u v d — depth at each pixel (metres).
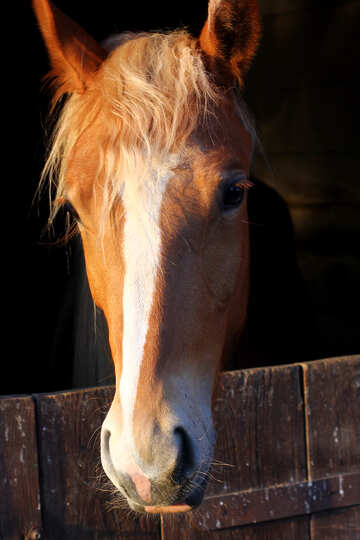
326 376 1.60
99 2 3.39
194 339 1.25
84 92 1.55
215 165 1.30
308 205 4.56
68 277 2.85
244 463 1.54
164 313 1.19
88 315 2.01
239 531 1.56
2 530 1.34
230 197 1.33
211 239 1.31
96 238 1.36
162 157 1.25
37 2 1.53
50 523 1.38
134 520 1.44
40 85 3.35
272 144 4.81
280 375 1.55
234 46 1.50
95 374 1.98
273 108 4.75
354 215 4.17
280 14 4.53
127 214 1.23
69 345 2.44
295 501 1.59
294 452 1.59
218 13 1.43
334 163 4.28
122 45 1.49
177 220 1.23
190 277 1.25
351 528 1.68
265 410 1.55
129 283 1.21
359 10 3.86
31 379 3.12
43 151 3.38
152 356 1.16
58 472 1.38
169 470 1.12
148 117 1.27
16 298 3.30
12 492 1.34
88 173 1.33
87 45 1.56
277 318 2.65
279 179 4.79
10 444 1.33
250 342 2.44
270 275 2.65
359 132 4.02
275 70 4.66
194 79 1.34
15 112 3.46
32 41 3.32
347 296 4.25
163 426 1.13
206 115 1.33
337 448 1.64
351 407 1.64
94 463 1.40
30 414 1.34
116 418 1.17
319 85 4.30
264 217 2.75
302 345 2.81
